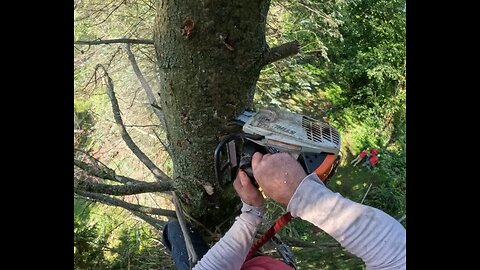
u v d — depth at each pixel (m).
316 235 3.16
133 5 3.12
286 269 1.04
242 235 0.98
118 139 3.63
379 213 0.77
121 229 2.97
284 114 0.97
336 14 5.61
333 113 6.02
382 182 5.50
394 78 6.23
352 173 5.65
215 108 1.21
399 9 6.44
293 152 0.90
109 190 1.50
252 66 1.19
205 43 1.12
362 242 0.75
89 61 3.59
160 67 1.24
